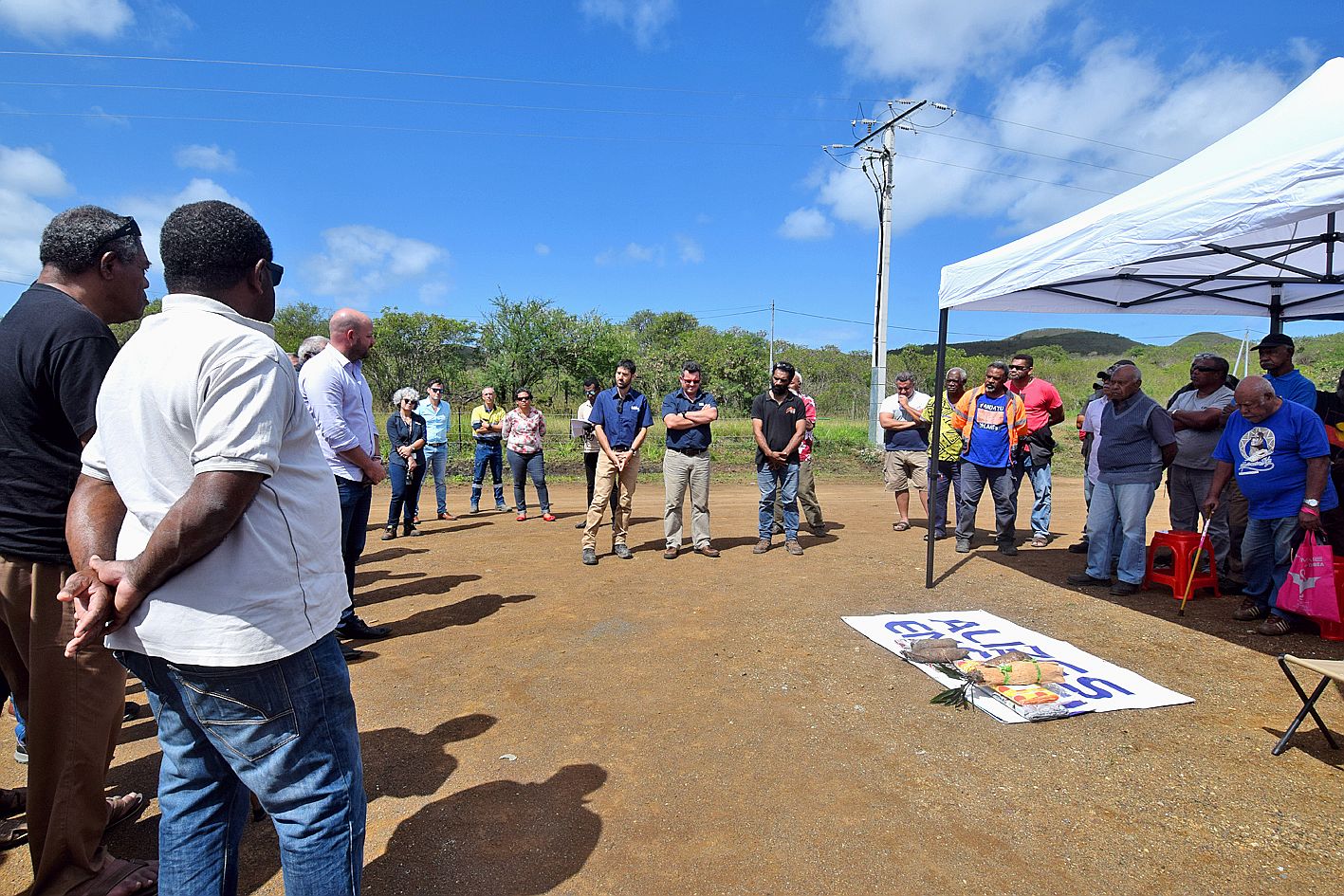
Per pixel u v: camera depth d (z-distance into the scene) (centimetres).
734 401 2891
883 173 1883
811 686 399
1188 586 528
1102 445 586
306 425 174
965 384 789
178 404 155
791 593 581
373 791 296
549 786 298
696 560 696
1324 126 349
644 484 1328
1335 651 445
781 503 738
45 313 215
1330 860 246
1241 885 234
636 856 252
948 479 820
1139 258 404
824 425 2427
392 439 802
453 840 262
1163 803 282
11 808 280
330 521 179
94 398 215
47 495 215
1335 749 323
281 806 169
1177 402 643
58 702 216
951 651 423
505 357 2647
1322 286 683
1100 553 595
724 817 275
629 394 690
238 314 169
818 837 262
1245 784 296
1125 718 358
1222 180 358
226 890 182
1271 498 480
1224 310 743
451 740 339
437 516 970
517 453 923
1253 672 416
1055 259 460
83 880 224
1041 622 508
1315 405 538
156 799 292
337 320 445
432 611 541
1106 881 237
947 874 241
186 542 147
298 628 166
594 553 682
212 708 161
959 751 326
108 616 159
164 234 167
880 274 1881
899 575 639
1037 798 287
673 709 370
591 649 456
